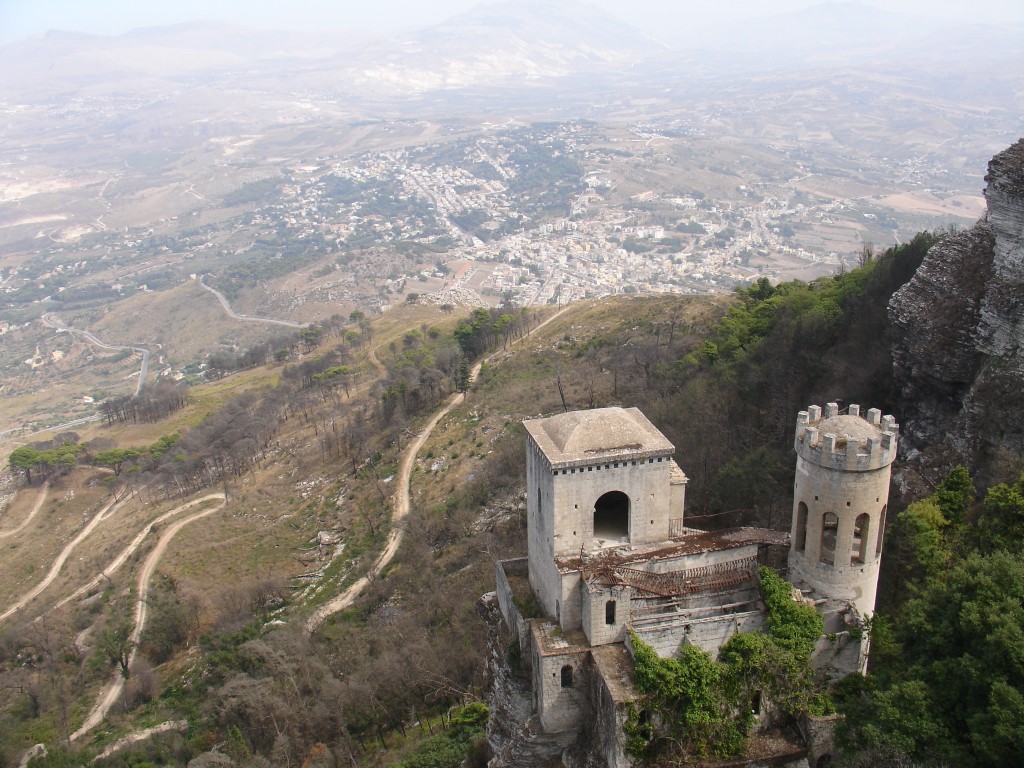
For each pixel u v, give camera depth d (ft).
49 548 467.52
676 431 271.28
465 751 188.44
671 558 152.66
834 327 275.59
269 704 237.66
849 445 135.85
